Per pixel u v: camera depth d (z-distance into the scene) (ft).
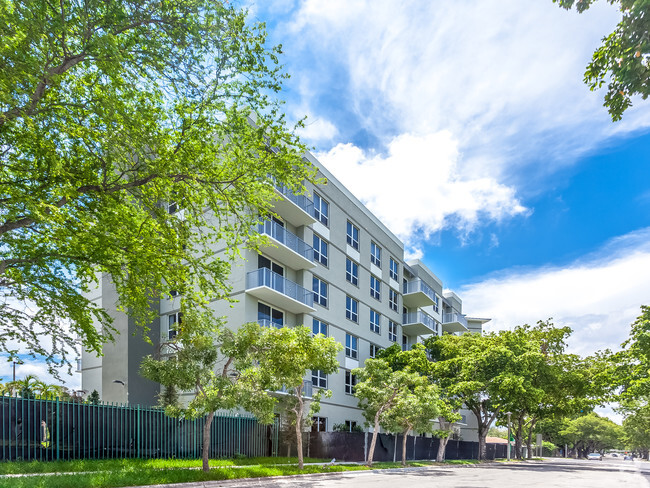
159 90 35.55
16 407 43.21
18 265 37.45
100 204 35.53
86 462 44.73
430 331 140.05
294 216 86.69
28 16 24.38
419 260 151.12
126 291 41.93
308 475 53.67
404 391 75.56
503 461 122.31
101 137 31.65
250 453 68.80
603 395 115.14
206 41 33.22
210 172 38.24
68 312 40.73
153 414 55.88
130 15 30.71
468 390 98.17
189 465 50.29
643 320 81.35
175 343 50.98
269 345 50.67
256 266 79.20
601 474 81.56
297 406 69.82
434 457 108.68
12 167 31.07
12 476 33.50
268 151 41.24
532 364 103.45
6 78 24.38
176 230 40.01
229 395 47.09
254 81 36.63
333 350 56.08
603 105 22.12
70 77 32.45
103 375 86.43
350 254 107.24
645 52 19.29
